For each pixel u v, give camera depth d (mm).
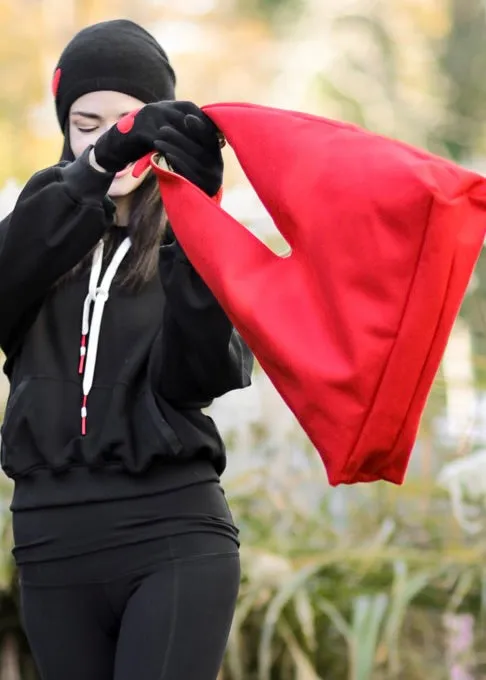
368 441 5781
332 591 10812
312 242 5797
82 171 6258
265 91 22484
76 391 6574
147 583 6367
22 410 6543
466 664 10750
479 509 11203
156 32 22750
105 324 6668
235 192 12133
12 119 20125
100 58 6996
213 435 6680
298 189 5867
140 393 6543
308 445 11281
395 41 21844
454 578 10805
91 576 6426
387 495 11305
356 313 5691
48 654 6555
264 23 23047
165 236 6895
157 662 6234
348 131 5930
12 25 20547
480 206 5691
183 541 6414
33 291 6453
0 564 10688
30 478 6555
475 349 13758
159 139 6117
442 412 11617
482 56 22359
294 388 5863
